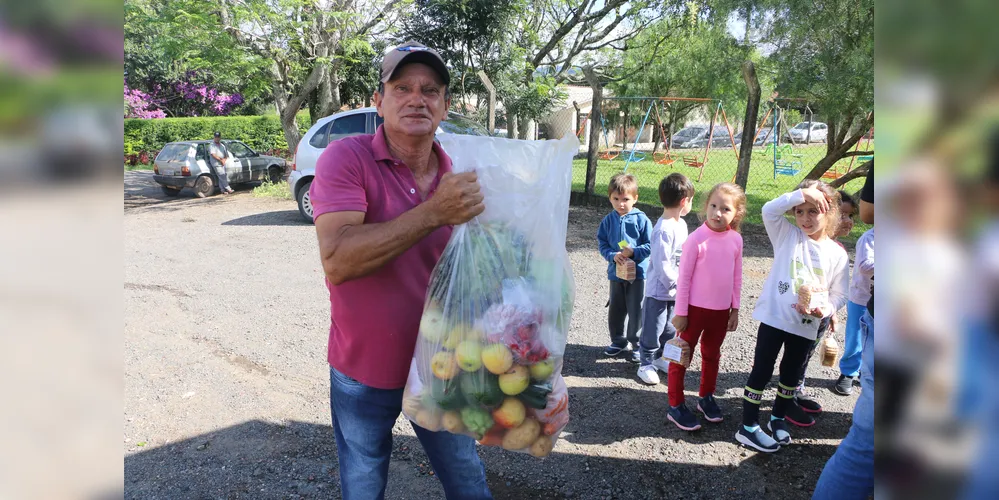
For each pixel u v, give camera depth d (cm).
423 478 284
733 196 304
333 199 165
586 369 402
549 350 170
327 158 171
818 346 436
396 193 176
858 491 199
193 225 952
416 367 172
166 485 279
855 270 348
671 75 2202
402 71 173
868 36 743
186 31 1172
